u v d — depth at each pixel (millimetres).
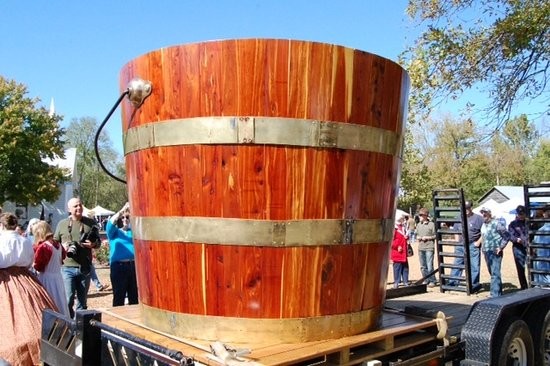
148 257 3451
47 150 38031
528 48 9617
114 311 4012
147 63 3363
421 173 41406
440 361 3885
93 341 3307
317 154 3141
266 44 3061
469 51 9719
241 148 3086
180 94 3207
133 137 3514
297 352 2920
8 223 5500
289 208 3105
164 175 3291
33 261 5801
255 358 2797
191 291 3213
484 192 54000
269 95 3068
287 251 3107
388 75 3465
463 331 4129
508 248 28172
